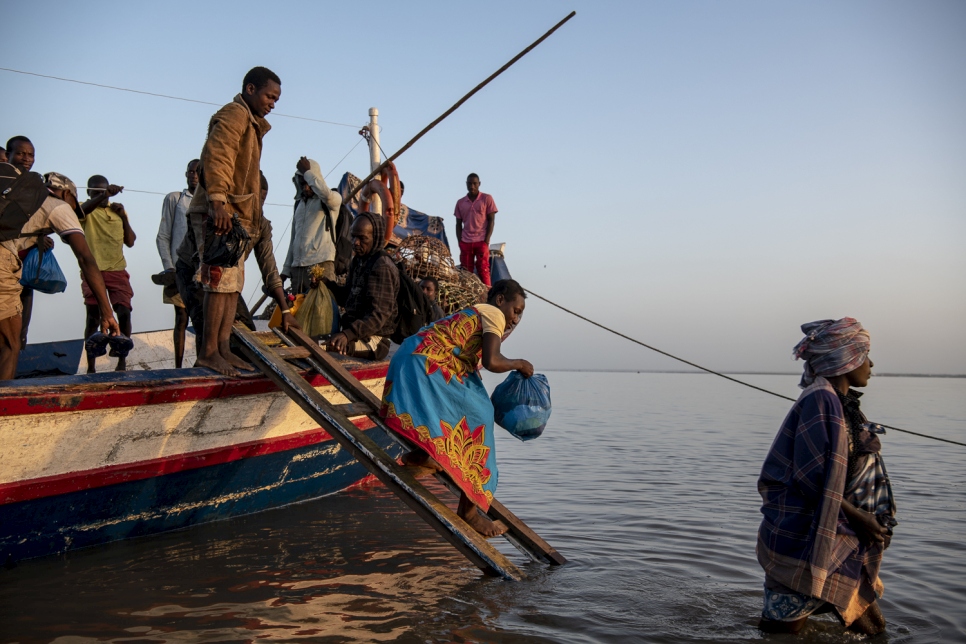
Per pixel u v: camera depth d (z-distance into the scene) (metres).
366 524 5.85
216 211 4.77
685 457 10.88
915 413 21.97
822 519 3.44
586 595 4.23
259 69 5.02
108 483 4.73
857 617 3.54
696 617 3.89
